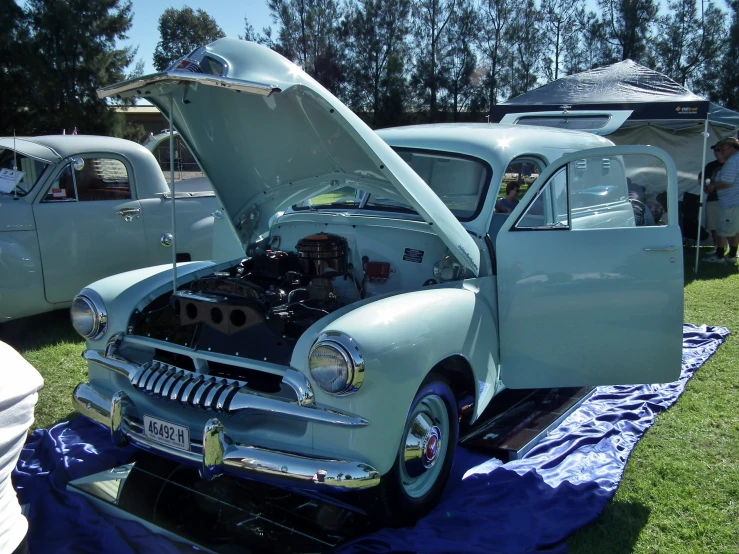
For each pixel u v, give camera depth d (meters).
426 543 2.54
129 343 2.97
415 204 2.91
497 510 2.84
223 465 2.46
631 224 3.78
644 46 31.67
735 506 3.01
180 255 6.30
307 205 4.07
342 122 2.70
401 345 2.48
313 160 3.22
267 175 3.46
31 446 3.46
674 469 3.35
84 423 3.71
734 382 4.66
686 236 9.78
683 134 10.84
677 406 4.23
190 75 2.51
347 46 29.66
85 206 5.59
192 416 2.72
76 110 23.81
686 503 3.02
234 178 3.51
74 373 4.62
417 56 29.95
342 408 2.38
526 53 31.52
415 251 3.37
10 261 5.12
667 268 3.06
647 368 3.15
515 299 3.16
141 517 2.74
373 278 3.40
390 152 2.88
